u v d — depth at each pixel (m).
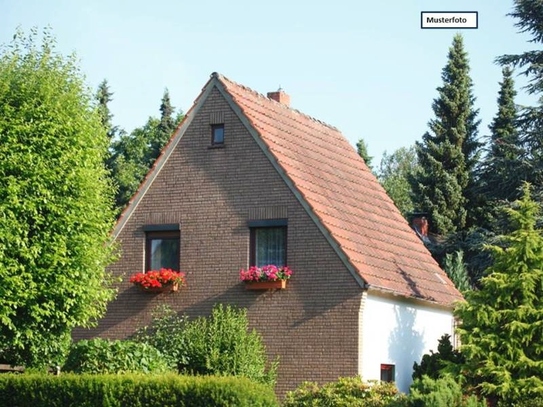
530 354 25.39
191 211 30.56
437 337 32.59
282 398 28.22
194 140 30.83
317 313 28.20
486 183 48.53
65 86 29.33
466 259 51.09
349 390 25.50
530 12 46.72
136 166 64.44
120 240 31.48
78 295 28.20
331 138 35.53
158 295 30.64
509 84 58.53
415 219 52.41
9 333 27.67
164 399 22.97
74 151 28.33
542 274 25.83
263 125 30.75
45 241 27.50
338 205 30.62
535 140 46.56
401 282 29.98
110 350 25.97
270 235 29.55
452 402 23.03
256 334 28.67
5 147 27.06
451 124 56.34
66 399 23.73
